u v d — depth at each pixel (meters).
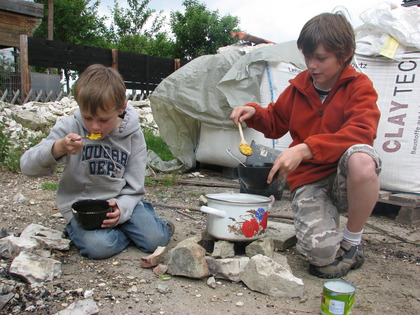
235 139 4.34
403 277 2.04
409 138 3.19
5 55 9.02
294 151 1.83
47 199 3.25
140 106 8.45
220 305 1.64
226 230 2.01
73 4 20.08
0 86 8.09
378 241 2.64
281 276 1.74
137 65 8.93
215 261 1.88
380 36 3.29
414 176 3.17
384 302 1.75
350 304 1.55
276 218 3.05
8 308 1.53
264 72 4.13
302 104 2.18
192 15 18.31
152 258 1.98
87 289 1.72
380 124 3.29
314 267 2.00
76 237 2.13
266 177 2.10
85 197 2.26
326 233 1.94
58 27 19.91
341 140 1.86
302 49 1.99
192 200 3.55
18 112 6.00
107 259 2.09
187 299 1.67
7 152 4.32
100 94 1.87
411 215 3.07
